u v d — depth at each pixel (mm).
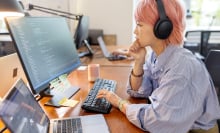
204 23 3680
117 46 2953
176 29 971
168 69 963
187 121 891
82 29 2213
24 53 927
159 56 1022
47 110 1047
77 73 1654
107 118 979
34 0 3078
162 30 946
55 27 1253
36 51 1019
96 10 3320
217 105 1048
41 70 1020
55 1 3203
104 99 1114
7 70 1075
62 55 1252
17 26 930
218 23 3648
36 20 1083
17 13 1328
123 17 3299
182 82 896
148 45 1029
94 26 3375
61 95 1196
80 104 1112
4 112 623
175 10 946
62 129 871
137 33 1030
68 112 1030
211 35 3145
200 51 3133
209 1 3588
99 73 1570
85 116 980
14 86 770
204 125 1038
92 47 2838
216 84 1558
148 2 952
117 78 1558
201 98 931
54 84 1135
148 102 1128
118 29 3346
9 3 1289
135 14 1009
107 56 2240
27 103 791
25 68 909
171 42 999
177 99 881
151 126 883
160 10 933
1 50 1568
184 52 986
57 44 1229
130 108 971
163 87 922
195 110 904
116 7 3281
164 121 864
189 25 3666
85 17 2373
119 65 1934
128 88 1258
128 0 3234
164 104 877
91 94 1195
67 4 3246
